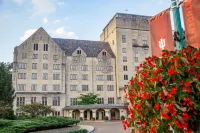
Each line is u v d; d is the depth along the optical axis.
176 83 4.38
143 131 4.94
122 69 69.06
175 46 6.89
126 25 72.69
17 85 60.50
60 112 62.28
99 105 60.88
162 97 4.43
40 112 46.69
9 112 35.38
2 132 19.44
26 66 62.34
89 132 25.62
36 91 61.84
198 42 5.86
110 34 76.06
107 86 68.06
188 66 4.41
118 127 34.81
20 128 21.69
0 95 44.25
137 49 71.81
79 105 61.88
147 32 74.44
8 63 74.75
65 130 26.70
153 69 4.89
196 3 6.04
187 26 6.25
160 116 4.46
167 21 6.93
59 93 63.28
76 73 66.50
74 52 67.75
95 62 68.81
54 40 72.38
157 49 7.13
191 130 4.17
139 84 5.04
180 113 4.19
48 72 63.78
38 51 64.12
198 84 4.21
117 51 69.88
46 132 24.27
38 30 65.25
